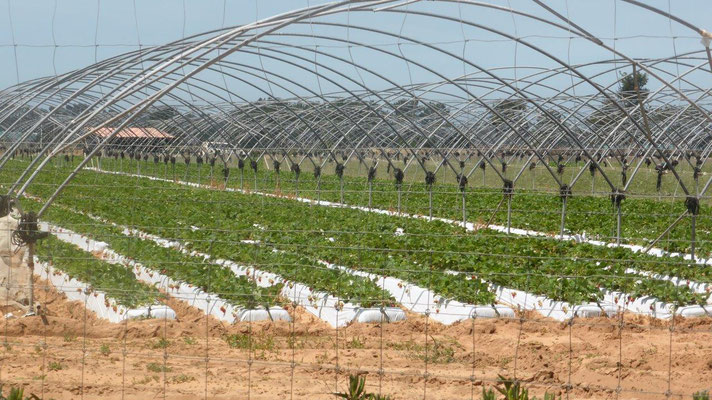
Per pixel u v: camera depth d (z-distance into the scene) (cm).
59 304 1744
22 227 1549
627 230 2539
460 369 1180
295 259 1898
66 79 2427
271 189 4253
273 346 1317
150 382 1097
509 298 1683
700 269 1855
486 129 4909
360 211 2991
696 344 1326
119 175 5316
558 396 1051
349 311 1537
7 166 5400
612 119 4034
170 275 1831
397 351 1298
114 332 1429
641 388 1079
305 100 3366
